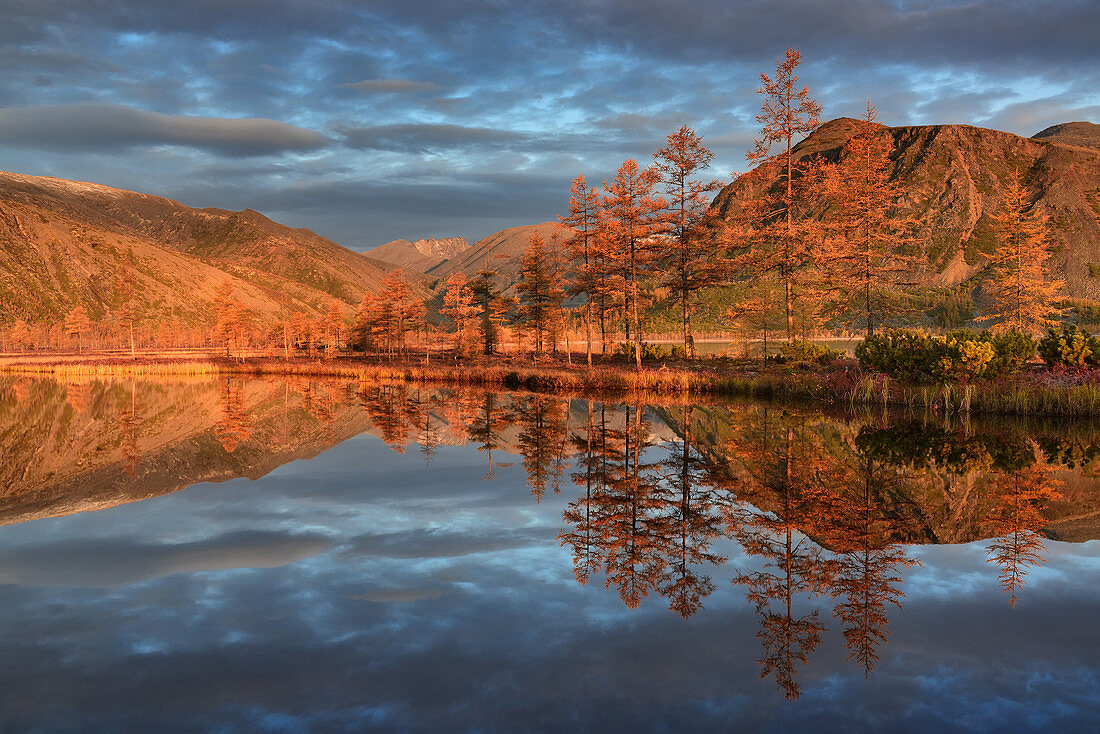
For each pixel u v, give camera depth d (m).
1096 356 24.03
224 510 10.74
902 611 6.06
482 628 5.70
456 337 70.62
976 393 23.17
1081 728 4.00
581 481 12.86
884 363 27.97
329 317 105.00
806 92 37.34
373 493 11.99
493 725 4.04
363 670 4.87
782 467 13.98
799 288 41.38
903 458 14.85
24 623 5.84
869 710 4.23
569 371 41.44
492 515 10.20
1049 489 11.65
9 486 13.20
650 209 42.97
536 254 61.44
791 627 5.70
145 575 7.28
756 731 3.95
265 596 6.57
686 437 18.61
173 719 4.15
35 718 4.16
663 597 6.49
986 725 4.04
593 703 4.35
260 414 27.77
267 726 4.06
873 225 38.69
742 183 41.34
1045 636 5.43
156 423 25.16
